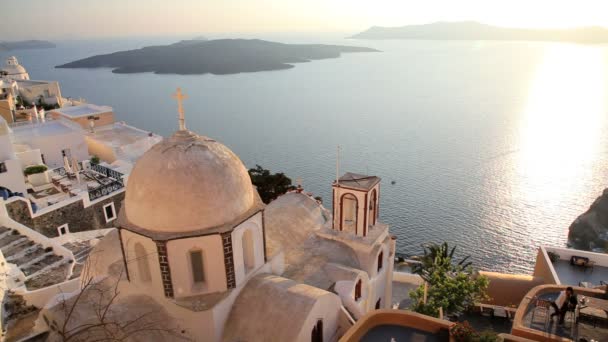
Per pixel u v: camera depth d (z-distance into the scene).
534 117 170.88
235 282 17.98
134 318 17.02
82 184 39.56
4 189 34.72
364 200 24.53
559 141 131.88
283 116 181.62
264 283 18.41
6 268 25.94
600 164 107.25
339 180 25.75
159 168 16.42
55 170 42.72
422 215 77.94
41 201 36.34
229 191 17.08
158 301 17.84
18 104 72.00
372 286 25.05
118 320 16.81
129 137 56.94
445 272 27.72
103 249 22.44
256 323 17.28
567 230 71.31
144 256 17.66
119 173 41.06
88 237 34.38
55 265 28.52
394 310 17.83
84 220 36.06
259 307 17.64
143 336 16.58
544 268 31.84
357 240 24.91
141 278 18.20
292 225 25.28
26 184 39.50
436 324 17.12
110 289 19.02
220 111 194.62
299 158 117.12
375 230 26.14
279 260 21.28
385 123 165.25
